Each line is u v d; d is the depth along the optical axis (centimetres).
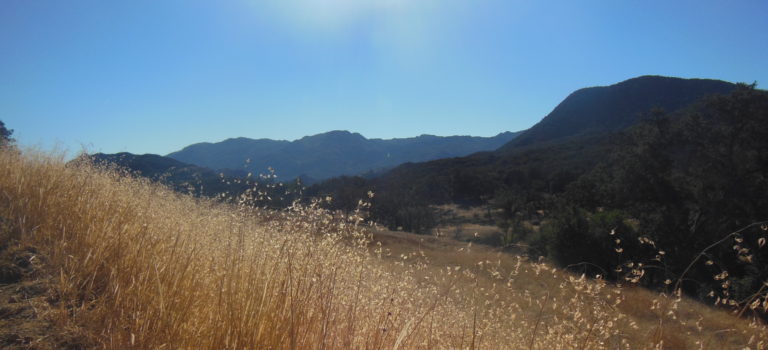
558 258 2064
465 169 8619
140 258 324
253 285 278
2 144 623
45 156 593
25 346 233
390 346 278
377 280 365
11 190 447
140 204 489
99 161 660
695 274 1149
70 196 448
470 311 390
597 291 347
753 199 2338
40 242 362
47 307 271
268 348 243
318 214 344
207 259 347
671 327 466
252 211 382
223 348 243
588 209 3152
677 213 2452
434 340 323
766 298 275
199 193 558
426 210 4325
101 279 321
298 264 296
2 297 278
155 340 246
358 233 348
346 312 299
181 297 288
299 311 253
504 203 4644
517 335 375
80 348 241
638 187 2650
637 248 1856
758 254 1030
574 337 332
